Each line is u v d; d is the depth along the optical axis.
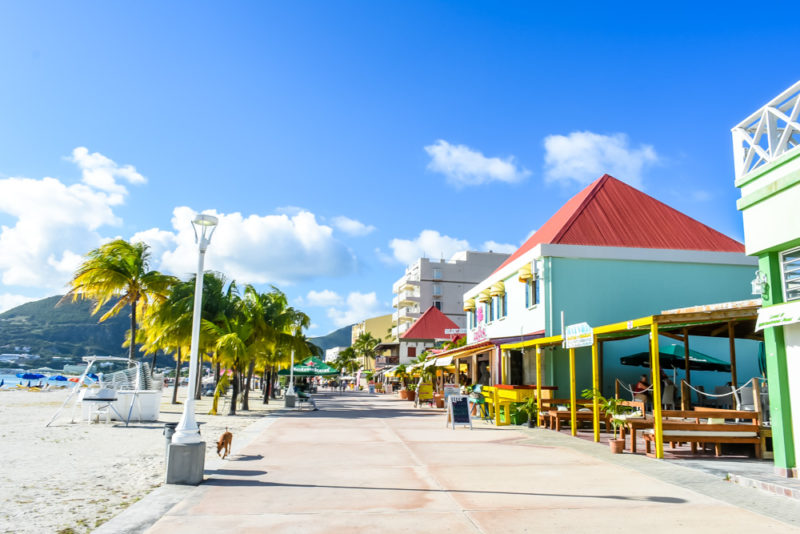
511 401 18.53
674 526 6.04
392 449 12.05
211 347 24.20
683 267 22.17
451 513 6.55
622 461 10.52
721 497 7.44
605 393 20.81
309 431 15.83
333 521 6.18
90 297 28.66
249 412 25.06
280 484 8.17
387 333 121.12
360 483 8.29
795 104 8.94
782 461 8.66
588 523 6.15
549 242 22.62
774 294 9.13
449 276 94.06
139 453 11.43
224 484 8.15
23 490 7.79
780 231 8.84
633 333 16.12
